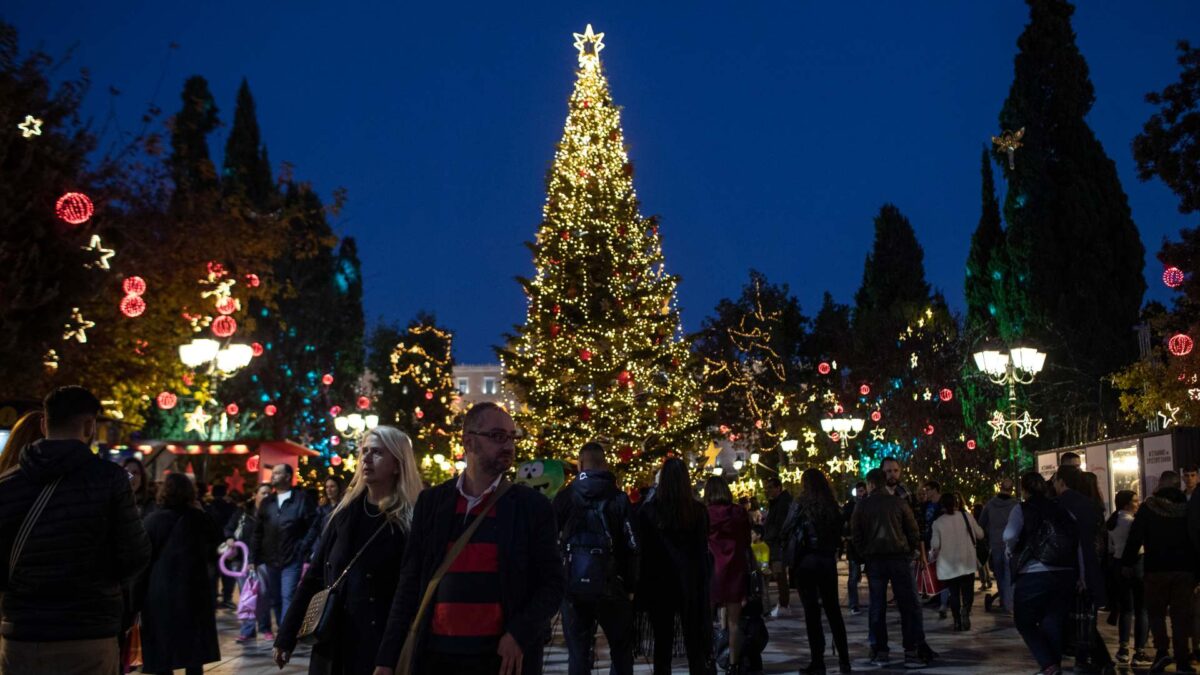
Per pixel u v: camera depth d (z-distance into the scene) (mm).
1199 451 17797
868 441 51094
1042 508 10805
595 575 9836
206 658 9820
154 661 9625
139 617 11125
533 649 5336
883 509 13102
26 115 21078
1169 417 31609
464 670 5215
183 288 25359
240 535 18156
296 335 50062
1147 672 12641
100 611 5922
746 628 12289
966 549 17000
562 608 10117
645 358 31781
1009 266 44469
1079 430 39906
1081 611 11164
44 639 5754
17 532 5793
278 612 16047
